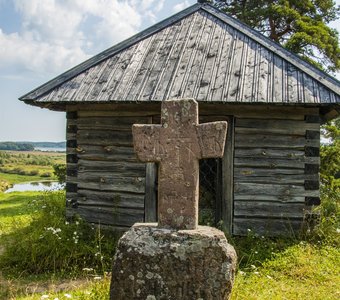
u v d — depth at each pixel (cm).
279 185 775
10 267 704
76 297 536
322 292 562
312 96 711
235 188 782
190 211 436
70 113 856
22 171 5059
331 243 749
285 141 777
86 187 841
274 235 771
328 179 1407
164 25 975
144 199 805
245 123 782
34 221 878
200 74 784
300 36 1505
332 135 1594
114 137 825
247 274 624
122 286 419
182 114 445
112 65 866
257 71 782
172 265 412
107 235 802
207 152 437
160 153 446
